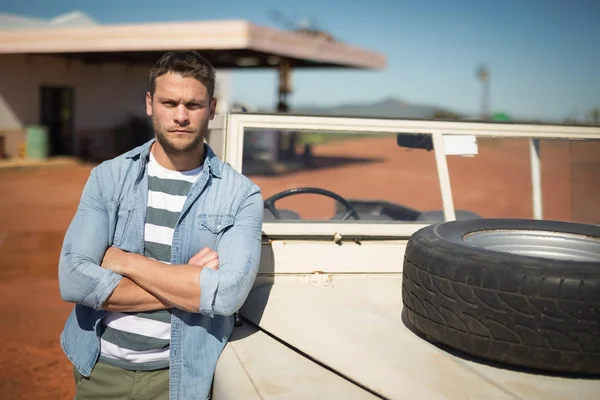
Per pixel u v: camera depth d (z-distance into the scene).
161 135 1.95
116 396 1.94
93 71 20.50
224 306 1.85
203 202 2.01
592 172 3.06
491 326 1.62
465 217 2.98
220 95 24.98
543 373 1.63
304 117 2.56
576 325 1.55
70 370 4.10
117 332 1.93
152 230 2.01
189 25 15.84
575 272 1.57
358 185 8.41
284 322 1.99
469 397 1.48
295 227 2.45
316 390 1.56
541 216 3.13
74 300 1.90
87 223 1.97
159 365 1.94
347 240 2.51
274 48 16.95
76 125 20.06
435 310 1.75
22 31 17.25
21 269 6.83
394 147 2.99
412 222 2.60
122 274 1.89
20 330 4.86
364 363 1.67
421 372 1.62
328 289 2.29
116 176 2.02
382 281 2.41
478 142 2.79
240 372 1.71
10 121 18.59
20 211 10.64
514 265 1.62
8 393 3.73
